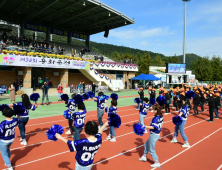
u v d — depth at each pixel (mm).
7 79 23312
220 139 8297
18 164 5344
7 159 4820
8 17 30453
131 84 35438
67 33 38250
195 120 12102
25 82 20812
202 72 56625
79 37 40344
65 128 9117
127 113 13672
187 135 8781
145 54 57281
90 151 3330
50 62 22016
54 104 16234
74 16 29578
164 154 6477
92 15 30750
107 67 32406
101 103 8195
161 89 14586
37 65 20891
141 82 40469
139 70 55219
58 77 28531
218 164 5797
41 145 6867
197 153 6637
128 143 7398
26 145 6824
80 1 24750
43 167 5207
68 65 23859
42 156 5930
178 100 12961
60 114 12352
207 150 6945
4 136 4703
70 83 30547
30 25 32625
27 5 25891
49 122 10211
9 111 4723
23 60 19719
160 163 5758
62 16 31156
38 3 25922
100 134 3604
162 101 6875
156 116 5254
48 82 24688
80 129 5855
